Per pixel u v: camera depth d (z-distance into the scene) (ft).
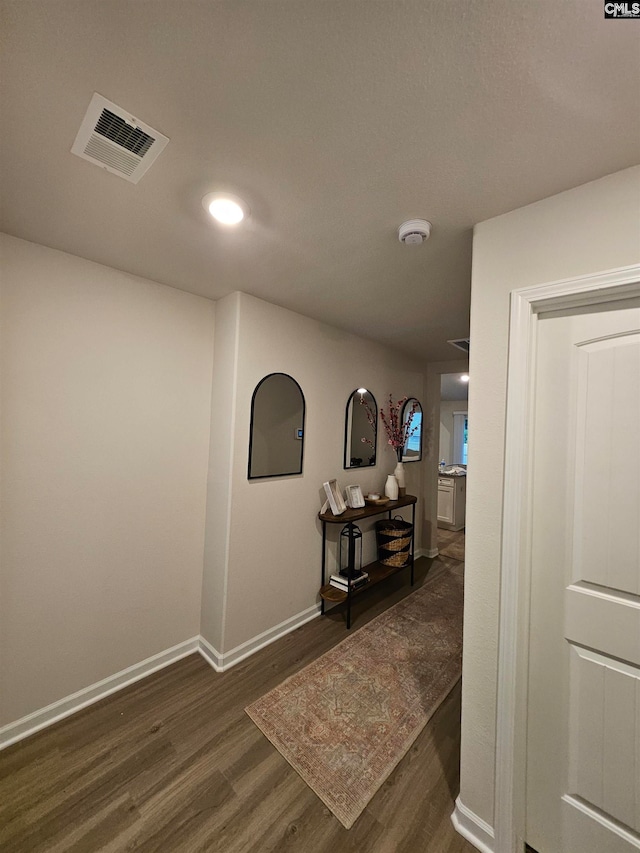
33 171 3.89
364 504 10.14
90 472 6.20
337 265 6.01
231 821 4.33
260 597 7.86
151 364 6.95
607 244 3.68
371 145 3.43
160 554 7.15
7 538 5.38
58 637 5.88
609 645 3.75
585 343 3.99
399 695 6.45
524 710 4.12
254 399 7.60
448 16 2.34
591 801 3.82
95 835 4.15
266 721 5.82
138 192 4.24
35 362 5.58
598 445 3.88
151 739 5.45
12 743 5.35
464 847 4.12
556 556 4.09
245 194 4.22
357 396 10.48
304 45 2.53
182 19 2.40
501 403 4.27
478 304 4.54
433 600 10.22
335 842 4.14
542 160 3.56
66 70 2.77
